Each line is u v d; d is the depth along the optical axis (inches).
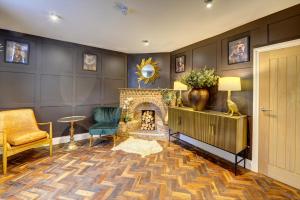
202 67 146.6
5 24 118.1
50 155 125.0
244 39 112.2
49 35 140.7
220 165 113.3
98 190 83.7
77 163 113.3
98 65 178.2
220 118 109.0
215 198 78.9
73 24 116.1
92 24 115.6
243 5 87.5
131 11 95.9
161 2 85.7
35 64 142.8
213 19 105.0
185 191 83.9
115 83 191.5
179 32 128.3
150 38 143.6
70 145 143.1
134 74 199.2
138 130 192.1
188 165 112.6
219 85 112.1
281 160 94.0
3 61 129.4
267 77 99.7
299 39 85.6
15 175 97.0
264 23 100.3
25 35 137.3
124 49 182.1
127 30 125.7
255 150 105.7
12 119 121.7
